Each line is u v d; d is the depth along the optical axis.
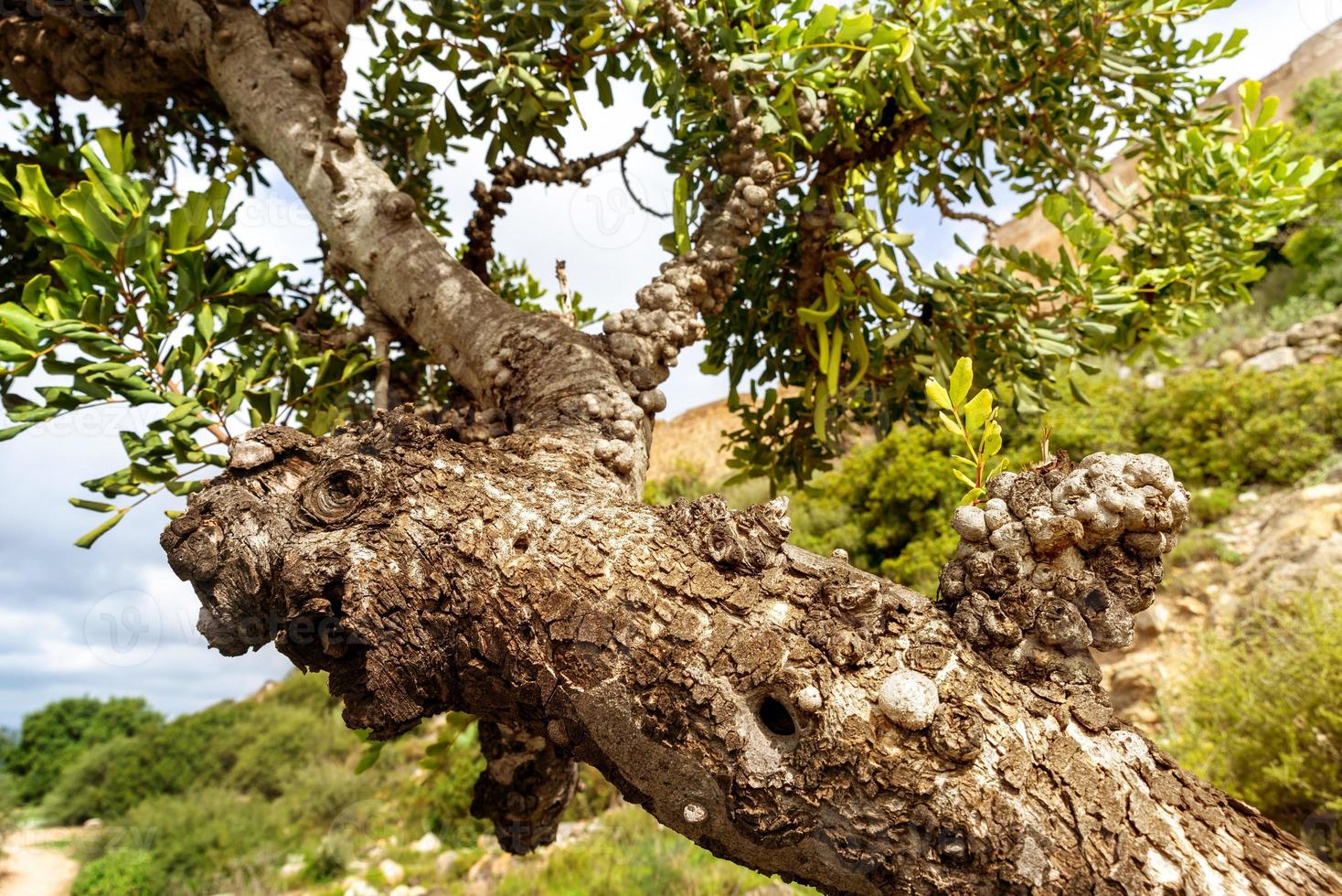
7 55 2.32
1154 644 5.84
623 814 7.46
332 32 1.95
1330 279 9.42
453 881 7.63
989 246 2.13
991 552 0.90
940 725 0.79
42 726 21.67
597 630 0.88
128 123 2.71
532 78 1.84
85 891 10.85
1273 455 7.09
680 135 2.19
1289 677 4.20
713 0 1.78
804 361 2.68
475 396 1.76
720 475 12.12
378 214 1.84
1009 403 2.36
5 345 1.41
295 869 9.80
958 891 0.77
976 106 2.13
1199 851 0.75
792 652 0.85
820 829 0.82
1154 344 2.71
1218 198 2.35
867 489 9.11
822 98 2.03
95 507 1.54
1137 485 0.86
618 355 1.60
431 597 0.93
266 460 1.02
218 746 16.06
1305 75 13.63
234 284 1.68
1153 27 2.22
